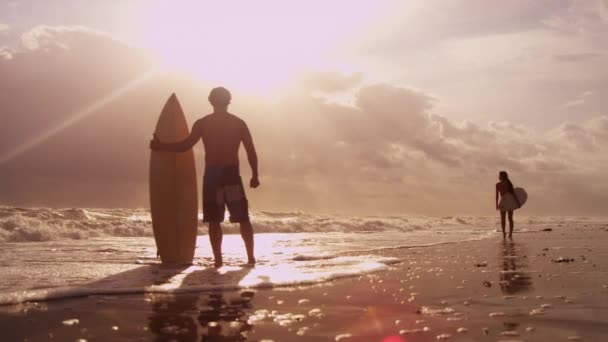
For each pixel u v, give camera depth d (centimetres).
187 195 573
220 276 438
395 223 1794
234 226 1435
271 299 339
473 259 630
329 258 645
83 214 1380
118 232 1230
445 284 409
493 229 1759
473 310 298
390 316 281
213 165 546
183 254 566
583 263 573
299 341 226
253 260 565
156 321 268
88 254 686
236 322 265
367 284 412
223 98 557
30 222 1088
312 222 1608
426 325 258
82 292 352
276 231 1518
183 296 352
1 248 802
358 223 1683
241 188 559
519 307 307
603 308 303
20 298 325
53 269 486
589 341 224
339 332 243
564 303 320
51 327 254
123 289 365
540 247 843
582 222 2633
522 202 1280
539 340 226
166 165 565
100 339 229
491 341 224
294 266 526
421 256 677
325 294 360
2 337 234
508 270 506
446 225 2130
